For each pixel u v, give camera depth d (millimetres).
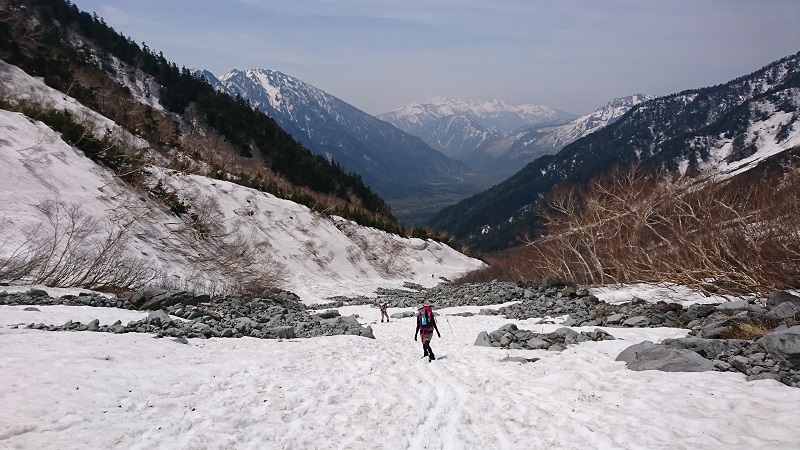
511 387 9625
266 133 84312
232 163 60625
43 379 7523
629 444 6441
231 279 30141
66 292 17766
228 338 13852
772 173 24516
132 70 82000
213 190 40469
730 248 20281
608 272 30359
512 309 23266
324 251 45781
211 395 8094
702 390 8352
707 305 16391
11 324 11617
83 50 77625
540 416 7852
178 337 12383
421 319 12875
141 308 17203
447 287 41844
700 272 21141
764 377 8641
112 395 7316
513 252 47719
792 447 5980
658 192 28578
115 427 6250
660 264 25031
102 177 29547
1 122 26578
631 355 10766
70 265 20234
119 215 26969
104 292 19828
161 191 33062
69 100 45625
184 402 7562
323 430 7062
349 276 45438
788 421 6766
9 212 20969
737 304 15258
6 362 8211
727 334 12133
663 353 10086
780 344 9148
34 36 64438
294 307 26672
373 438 6883
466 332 17922
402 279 53156
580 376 9562
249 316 19781
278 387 8930
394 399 8703
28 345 9531
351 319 18828
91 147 30656
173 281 24797
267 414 7504
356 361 11891
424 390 9531
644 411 7656
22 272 18047
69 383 7520
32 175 24234
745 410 7449
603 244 31406
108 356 9453
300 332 16250
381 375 10664
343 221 57531
